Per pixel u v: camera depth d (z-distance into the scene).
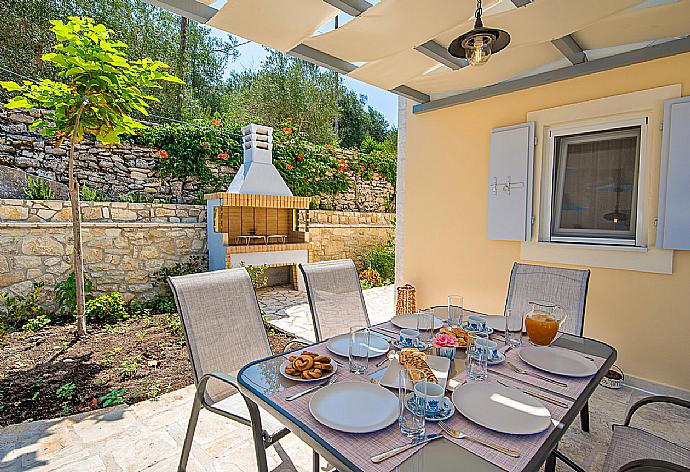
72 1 8.25
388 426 1.14
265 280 6.34
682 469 1.11
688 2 2.41
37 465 2.05
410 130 4.73
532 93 3.64
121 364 3.44
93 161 6.11
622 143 3.19
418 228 4.67
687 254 2.85
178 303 1.94
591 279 3.32
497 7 3.00
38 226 4.64
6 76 7.14
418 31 2.58
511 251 3.84
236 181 6.69
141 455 2.15
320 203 8.84
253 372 1.55
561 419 1.21
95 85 3.52
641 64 3.00
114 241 5.26
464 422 1.18
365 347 1.61
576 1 2.24
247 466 2.06
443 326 2.15
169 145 6.76
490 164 3.88
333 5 2.27
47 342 3.93
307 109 11.49
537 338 1.80
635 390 3.03
